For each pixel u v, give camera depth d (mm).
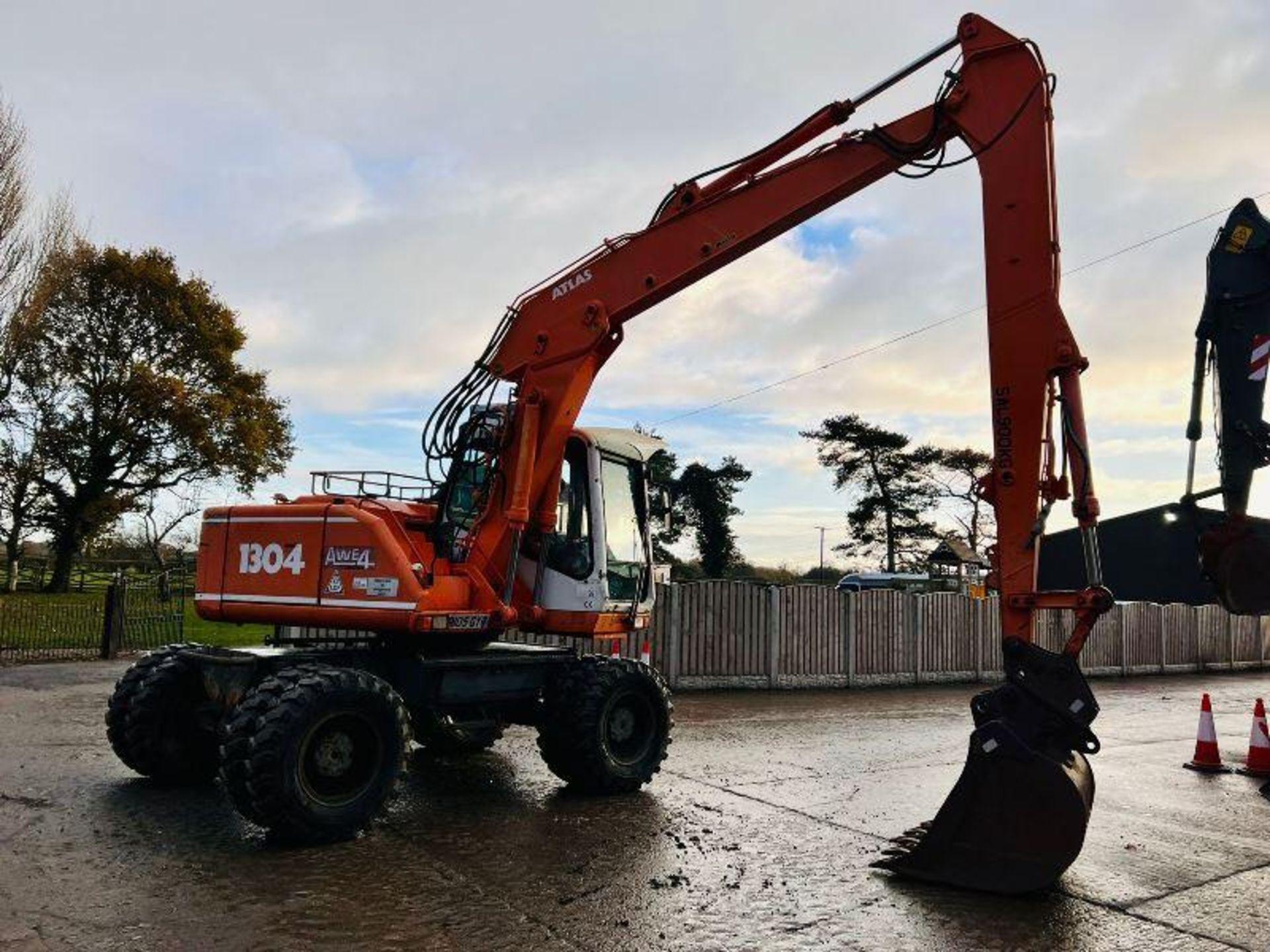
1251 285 5121
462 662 6473
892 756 8656
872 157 6246
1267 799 7195
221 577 7004
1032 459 5250
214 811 5828
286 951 3682
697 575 45469
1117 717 12430
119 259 31641
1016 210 5508
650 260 6891
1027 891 4574
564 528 7164
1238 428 5062
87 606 17344
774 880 4785
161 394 31312
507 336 7305
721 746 8922
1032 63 5590
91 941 3699
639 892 4520
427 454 7125
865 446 53719
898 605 15750
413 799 6422
